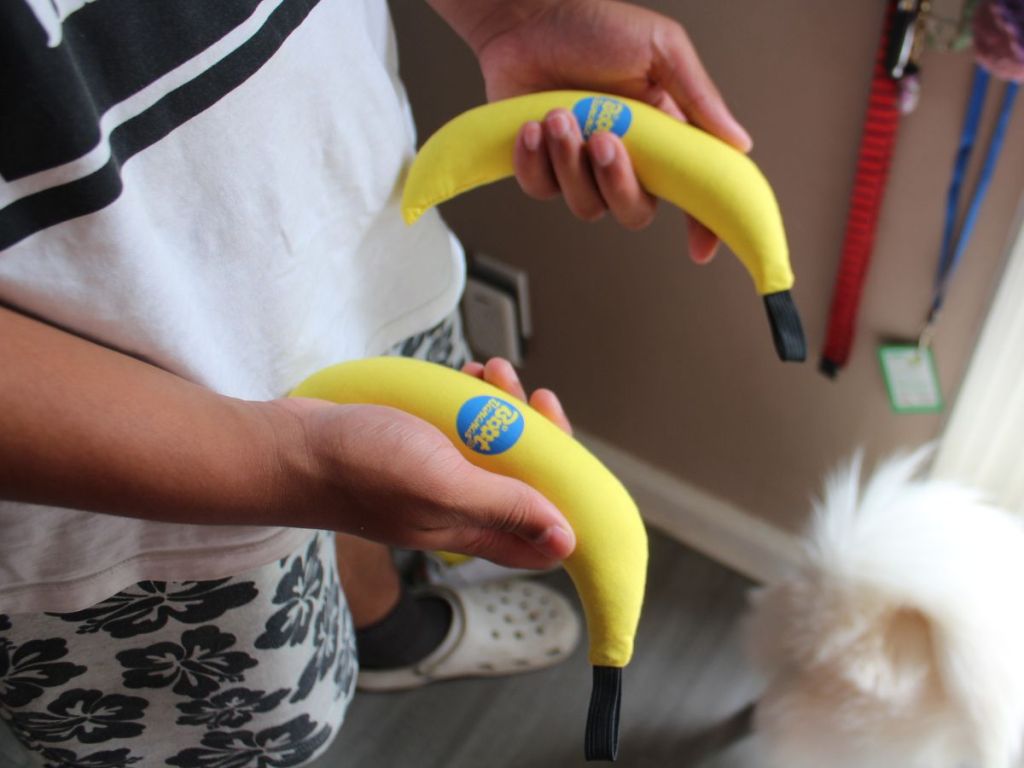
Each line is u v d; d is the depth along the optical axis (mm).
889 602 796
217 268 506
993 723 781
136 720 693
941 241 816
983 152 744
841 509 857
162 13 421
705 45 828
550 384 1312
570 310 1180
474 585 1241
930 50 716
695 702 1137
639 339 1137
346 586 1020
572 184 614
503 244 1172
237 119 473
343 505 447
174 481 415
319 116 529
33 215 407
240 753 783
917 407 930
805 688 865
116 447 398
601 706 499
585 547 504
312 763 1121
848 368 975
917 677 799
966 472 944
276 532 579
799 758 933
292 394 578
